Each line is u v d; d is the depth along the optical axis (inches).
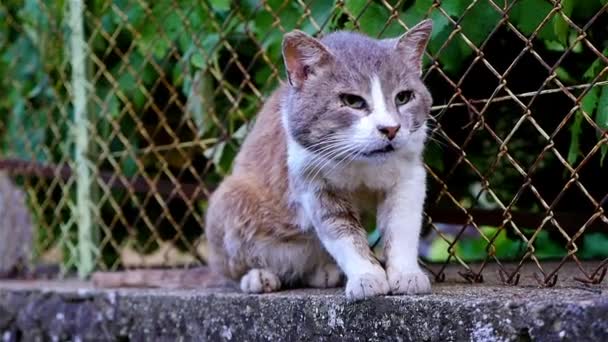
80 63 75.5
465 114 61.2
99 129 76.5
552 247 72.5
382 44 56.5
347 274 55.9
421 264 60.5
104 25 75.3
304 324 56.4
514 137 66.8
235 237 61.5
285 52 56.6
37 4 80.2
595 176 64.6
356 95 55.0
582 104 55.1
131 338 65.7
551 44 60.3
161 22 70.5
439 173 63.7
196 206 79.3
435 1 57.2
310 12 62.1
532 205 68.7
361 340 54.1
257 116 64.5
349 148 54.7
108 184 74.7
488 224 64.5
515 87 61.8
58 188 83.3
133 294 65.8
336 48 56.5
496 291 53.4
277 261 61.4
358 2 59.9
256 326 58.7
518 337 49.5
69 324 69.4
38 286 73.9
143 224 80.0
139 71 71.9
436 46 59.1
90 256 76.5
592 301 48.0
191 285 67.9
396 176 56.1
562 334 48.4
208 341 61.2
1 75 86.7
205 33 68.6
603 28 60.4
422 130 56.5
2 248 83.0
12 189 83.7
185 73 69.4
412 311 52.4
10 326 73.6
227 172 69.7
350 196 56.9
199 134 69.7
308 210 57.1
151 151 74.4
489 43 60.9
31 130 82.7
